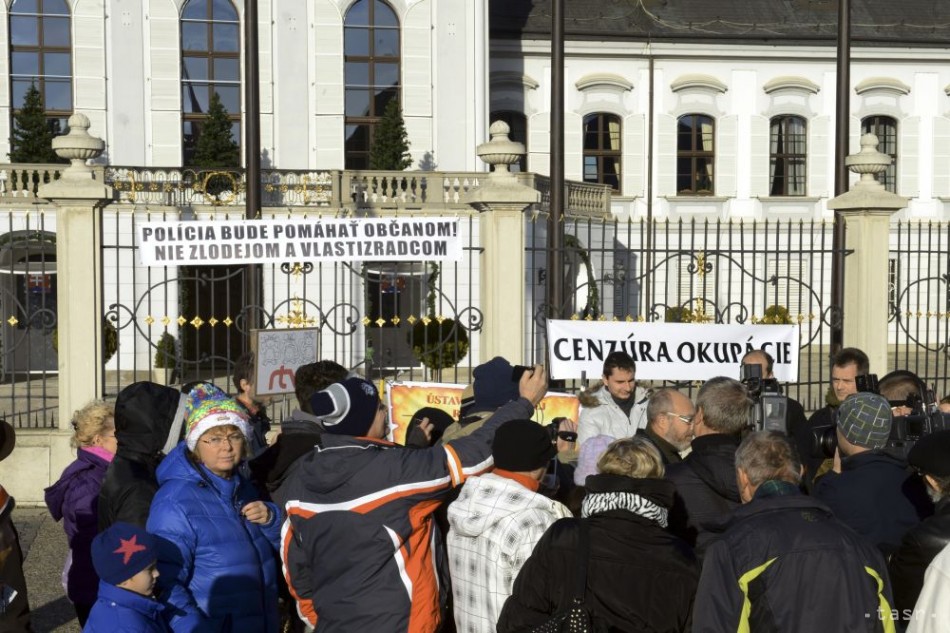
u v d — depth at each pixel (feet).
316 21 89.86
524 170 107.55
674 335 29.84
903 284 102.68
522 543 13.65
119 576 13.17
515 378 17.39
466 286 74.64
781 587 11.82
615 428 23.18
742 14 112.27
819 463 22.99
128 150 87.92
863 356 22.39
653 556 12.53
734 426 16.58
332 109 90.43
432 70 91.97
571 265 33.83
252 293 32.50
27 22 86.58
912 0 116.88
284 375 25.21
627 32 107.45
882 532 14.83
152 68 87.92
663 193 109.60
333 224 30.17
